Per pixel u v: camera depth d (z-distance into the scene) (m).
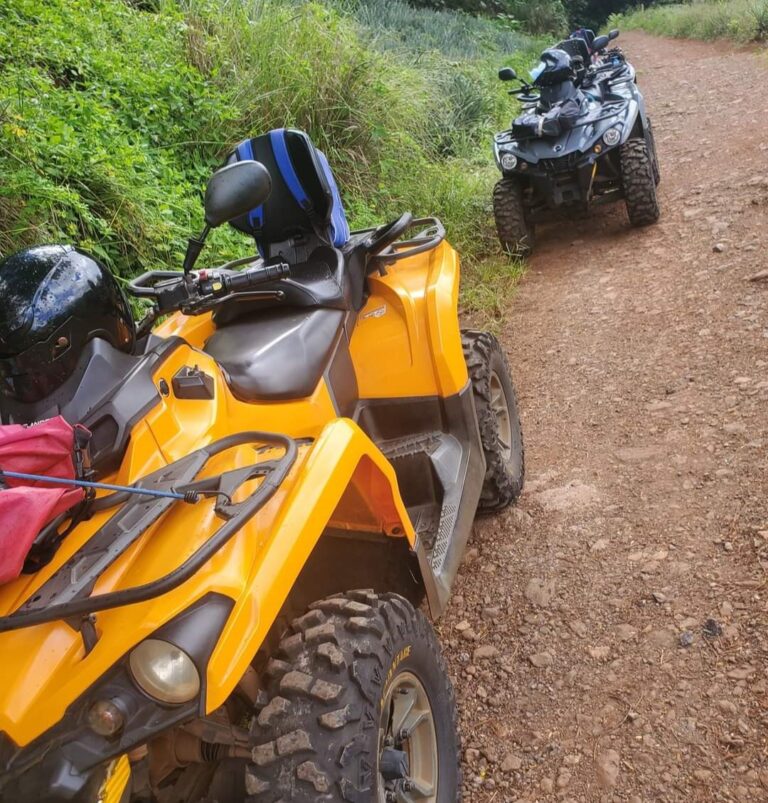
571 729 2.42
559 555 3.16
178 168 6.09
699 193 7.14
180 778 1.92
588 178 6.50
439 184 7.57
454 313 3.22
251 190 2.16
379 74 8.37
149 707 1.48
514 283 6.32
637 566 2.98
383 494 2.21
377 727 1.73
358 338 3.17
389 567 2.56
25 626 1.47
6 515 1.52
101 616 1.58
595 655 2.65
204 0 7.93
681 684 2.45
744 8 17.27
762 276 5.09
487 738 2.46
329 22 8.28
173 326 2.97
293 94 7.25
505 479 3.40
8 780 1.43
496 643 2.82
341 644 1.80
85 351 1.93
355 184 7.24
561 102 6.88
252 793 1.62
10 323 1.83
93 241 4.67
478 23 18.06
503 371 3.71
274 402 2.50
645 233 6.65
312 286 2.91
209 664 1.51
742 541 2.94
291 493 1.84
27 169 4.43
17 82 5.08
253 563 1.69
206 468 1.99
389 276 3.35
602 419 4.10
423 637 2.08
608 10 37.59
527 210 6.95
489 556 3.27
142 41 6.96
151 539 1.74
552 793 2.24
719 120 9.52
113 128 5.53
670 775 2.19
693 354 4.48
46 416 1.88
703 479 3.37
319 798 1.59
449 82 10.55
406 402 3.16
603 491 3.50
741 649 2.50
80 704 1.48
